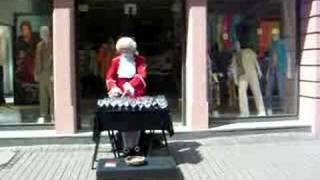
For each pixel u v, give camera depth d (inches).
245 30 493.0
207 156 414.0
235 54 492.7
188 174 369.4
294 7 494.3
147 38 478.6
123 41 403.2
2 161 404.2
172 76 480.1
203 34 461.4
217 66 488.7
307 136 469.1
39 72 473.4
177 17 476.4
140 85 404.2
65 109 455.2
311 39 477.1
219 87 490.6
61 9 450.3
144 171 353.4
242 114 497.0
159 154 415.8
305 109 489.4
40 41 471.2
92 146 445.4
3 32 471.5
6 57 474.0
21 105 475.8
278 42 498.3
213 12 485.7
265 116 500.4
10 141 446.6
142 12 477.1
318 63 472.1
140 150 402.9
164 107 383.2
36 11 469.1
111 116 381.7
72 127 457.1
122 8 475.8
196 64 462.0
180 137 458.9
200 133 460.8
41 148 441.1
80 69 472.1
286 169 377.7
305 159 402.3
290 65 498.3
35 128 474.0
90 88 474.0
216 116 491.2
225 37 488.7
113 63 404.2
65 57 452.4
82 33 472.1
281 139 461.1
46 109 474.9
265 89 501.0
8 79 475.8
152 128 384.2
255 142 454.3
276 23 496.4
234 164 392.2
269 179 356.2
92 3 472.4
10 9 469.4
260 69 498.9
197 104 463.8
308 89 484.1
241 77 495.2
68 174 372.5
